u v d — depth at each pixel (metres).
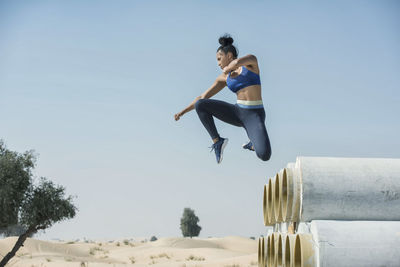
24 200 26.66
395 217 8.27
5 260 26.22
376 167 8.48
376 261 7.56
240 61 7.18
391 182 8.29
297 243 8.12
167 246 70.88
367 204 8.20
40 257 45.41
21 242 26.97
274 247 10.72
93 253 58.31
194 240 77.31
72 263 40.75
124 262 53.47
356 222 8.00
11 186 26.27
